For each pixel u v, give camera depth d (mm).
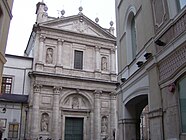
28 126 29719
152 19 11047
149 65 10953
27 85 31797
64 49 35281
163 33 9859
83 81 34469
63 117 32406
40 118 30859
